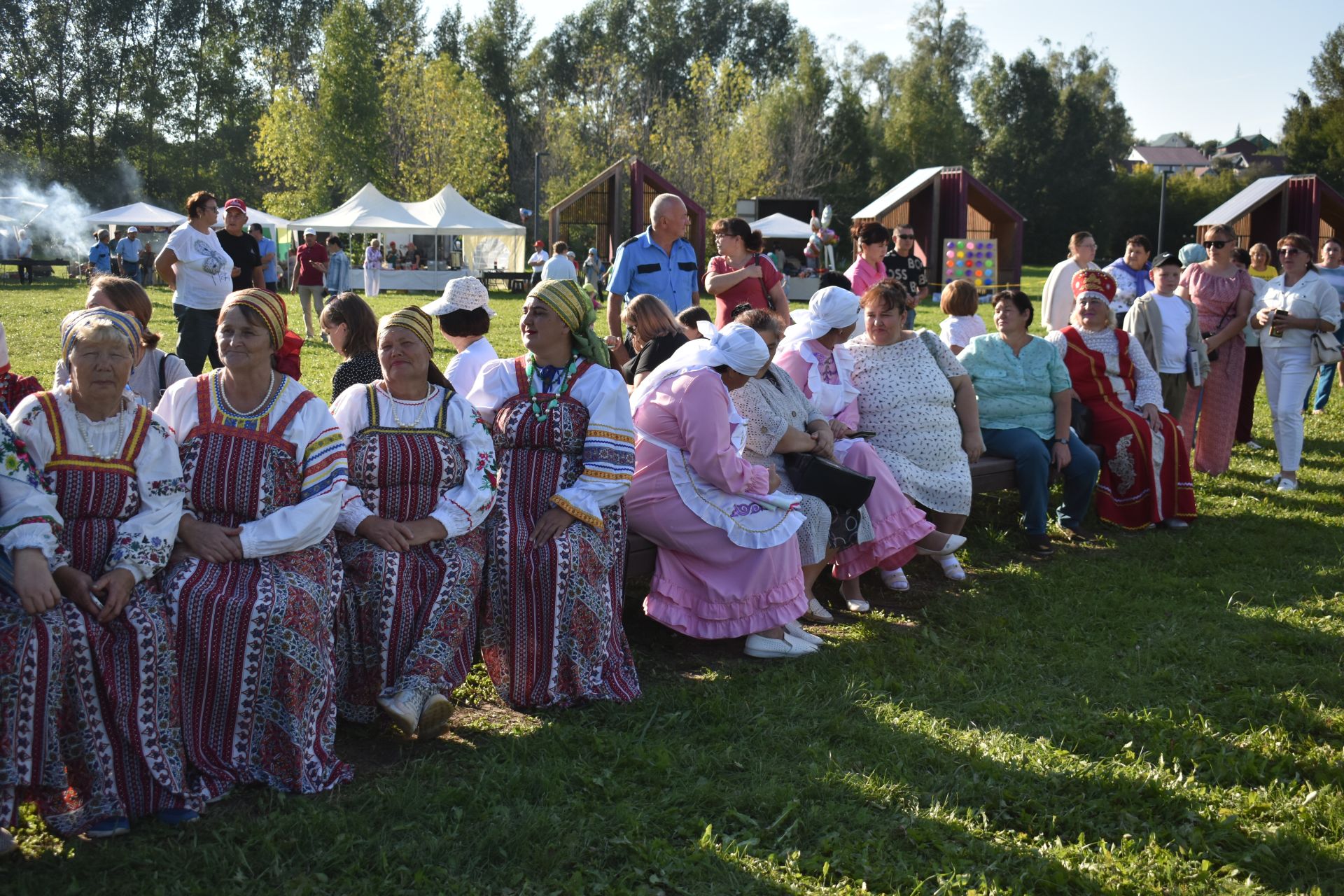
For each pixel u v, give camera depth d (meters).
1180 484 6.91
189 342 8.53
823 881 2.98
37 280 31.34
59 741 2.95
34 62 57.03
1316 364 7.86
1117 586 5.75
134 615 3.04
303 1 63.62
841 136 59.78
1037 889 3.00
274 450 3.35
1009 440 6.46
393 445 3.75
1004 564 6.21
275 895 2.77
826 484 4.94
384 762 3.57
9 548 2.86
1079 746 3.85
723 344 4.58
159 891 2.73
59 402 3.09
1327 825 3.34
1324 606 5.45
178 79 59.38
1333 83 58.69
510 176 59.78
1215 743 3.88
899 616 5.26
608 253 33.03
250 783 3.29
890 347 5.94
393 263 32.12
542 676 3.96
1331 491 7.93
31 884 2.77
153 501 3.15
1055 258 62.00
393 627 3.64
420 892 2.84
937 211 33.69
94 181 57.06
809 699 4.18
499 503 4.02
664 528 4.55
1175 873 3.06
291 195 46.16
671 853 3.04
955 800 3.43
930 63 63.84
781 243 36.78
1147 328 7.89
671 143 52.44
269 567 3.31
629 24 73.75
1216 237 8.09
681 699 4.09
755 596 4.55
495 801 3.28
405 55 47.84
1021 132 62.31
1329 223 27.56
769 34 74.31
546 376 4.16
